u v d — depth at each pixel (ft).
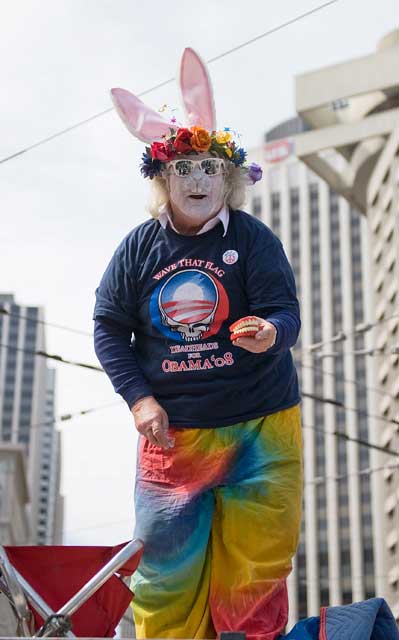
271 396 14.39
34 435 406.62
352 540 282.36
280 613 13.80
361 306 308.60
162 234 14.88
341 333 47.80
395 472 211.00
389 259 204.85
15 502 292.40
